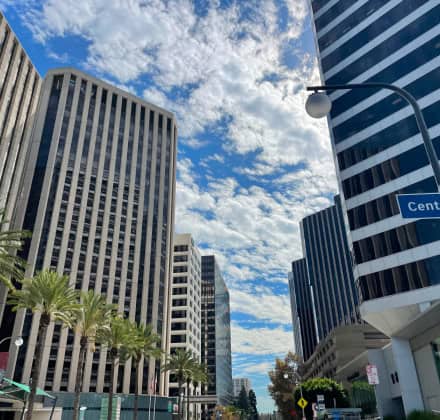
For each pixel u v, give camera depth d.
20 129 65.94
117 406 68.12
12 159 63.06
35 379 31.25
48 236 79.94
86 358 74.12
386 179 40.94
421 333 37.81
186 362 69.75
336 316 164.75
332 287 171.00
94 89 99.75
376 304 37.22
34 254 77.25
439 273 34.09
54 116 92.12
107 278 83.56
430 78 40.66
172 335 116.19
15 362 67.94
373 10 48.62
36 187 84.00
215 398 119.12
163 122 109.75
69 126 92.00
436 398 35.88
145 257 90.62
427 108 39.94
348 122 46.62
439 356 34.91
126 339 46.97
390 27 46.03
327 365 104.81
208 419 130.25
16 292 33.12
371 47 47.22
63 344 72.69
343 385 80.62
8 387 34.62
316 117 10.61
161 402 80.19
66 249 80.88
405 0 45.56
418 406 38.22
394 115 42.50
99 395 72.19
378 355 47.88
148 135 104.69
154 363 82.06
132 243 89.88
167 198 101.81
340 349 89.75
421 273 35.25
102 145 94.88
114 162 95.06
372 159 42.88
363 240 40.56
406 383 39.22
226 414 125.62
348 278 166.12
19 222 80.25
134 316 83.62
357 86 10.70
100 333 46.34
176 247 129.75
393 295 36.38
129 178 95.88
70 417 67.62
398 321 37.34
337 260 173.50
